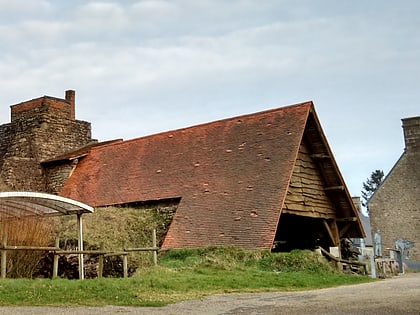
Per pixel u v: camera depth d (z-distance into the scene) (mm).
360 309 8500
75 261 17328
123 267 15289
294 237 24891
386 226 35000
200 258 17266
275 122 22969
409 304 8945
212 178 22031
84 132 33062
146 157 26266
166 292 11352
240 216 19203
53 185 28922
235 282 13227
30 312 8641
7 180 27922
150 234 21000
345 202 23453
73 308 9172
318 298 10359
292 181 20969
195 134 25734
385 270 22016
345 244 25109
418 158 35031
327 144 22203
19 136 31656
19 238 15422
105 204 24266
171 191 22625
